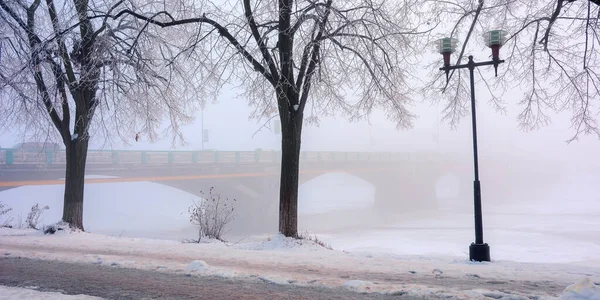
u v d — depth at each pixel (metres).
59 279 6.80
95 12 14.06
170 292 5.92
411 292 5.80
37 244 11.45
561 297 4.93
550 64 14.94
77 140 14.94
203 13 12.53
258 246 11.43
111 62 14.25
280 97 11.88
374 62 12.67
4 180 27.78
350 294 5.79
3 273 7.30
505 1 14.46
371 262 8.79
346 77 13.64
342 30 12.71
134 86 15.30
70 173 14.88
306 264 8.48
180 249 10.50
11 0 14.09
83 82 14.19
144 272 7.44
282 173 12.51
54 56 14.05
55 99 14.45
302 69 12.62
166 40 15.98
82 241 12.16
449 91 16.64
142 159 36.75
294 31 12.10
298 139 12.59
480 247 10.66
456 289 6.13
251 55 12.62
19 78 14.11
